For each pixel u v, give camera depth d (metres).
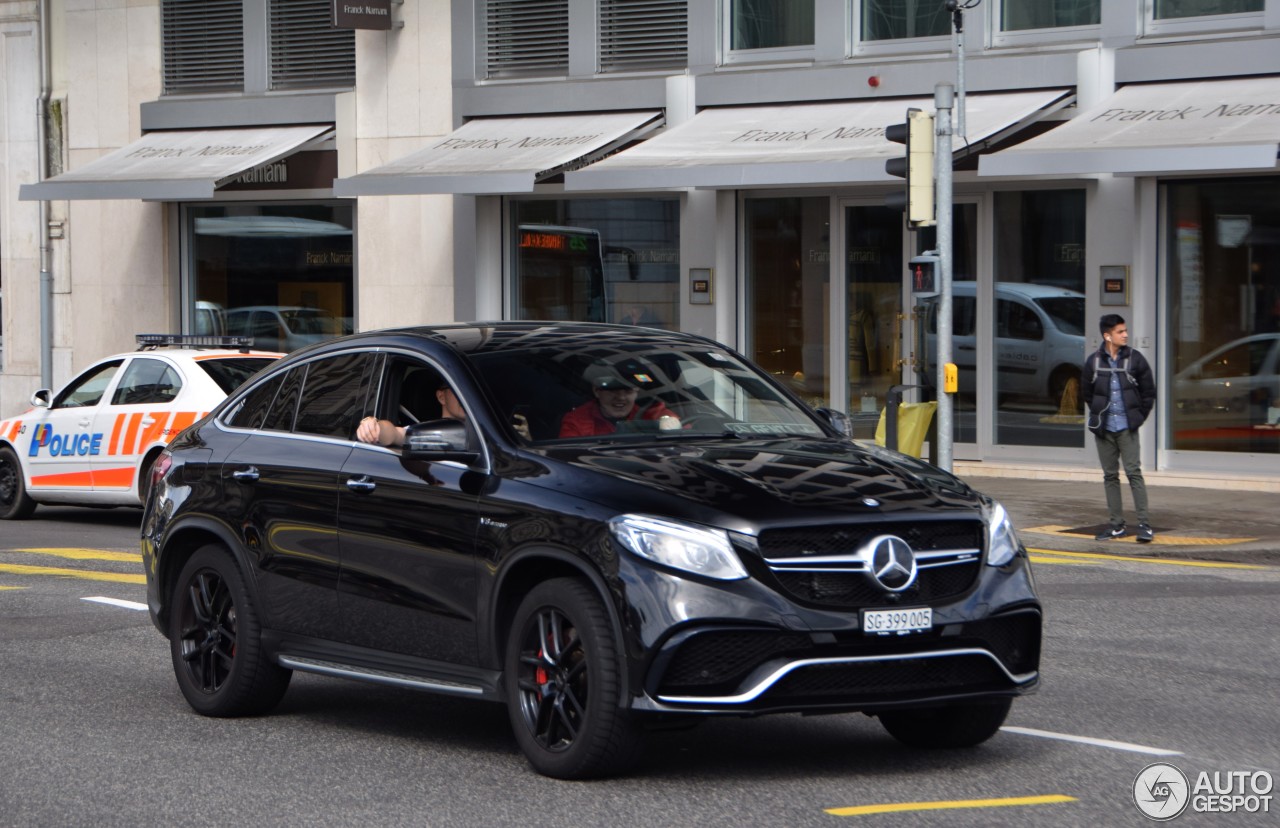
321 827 6.56
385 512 7.85
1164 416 20.19
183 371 17.19
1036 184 20.77
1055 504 18.34
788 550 6.69
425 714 8.88
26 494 18.58
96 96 28.16
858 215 22.14
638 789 7.04
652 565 6.65
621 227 23.75
